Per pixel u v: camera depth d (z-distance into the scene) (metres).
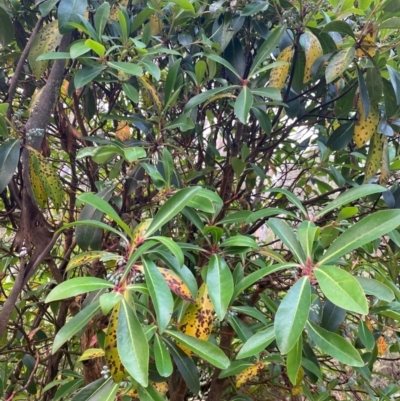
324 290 0.53
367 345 0.82
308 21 0.96
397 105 0.98
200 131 1.21
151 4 0.98
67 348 1.34
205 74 1.22
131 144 0.96
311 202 1.20
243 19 1.03
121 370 0.59
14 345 1.32
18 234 0.85
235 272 0.77
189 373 0.71
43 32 0.91
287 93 1.04
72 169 1.22
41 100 0.87
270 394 1.27
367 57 0.92
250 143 1.24
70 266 0.71
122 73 0.94
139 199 1.09
